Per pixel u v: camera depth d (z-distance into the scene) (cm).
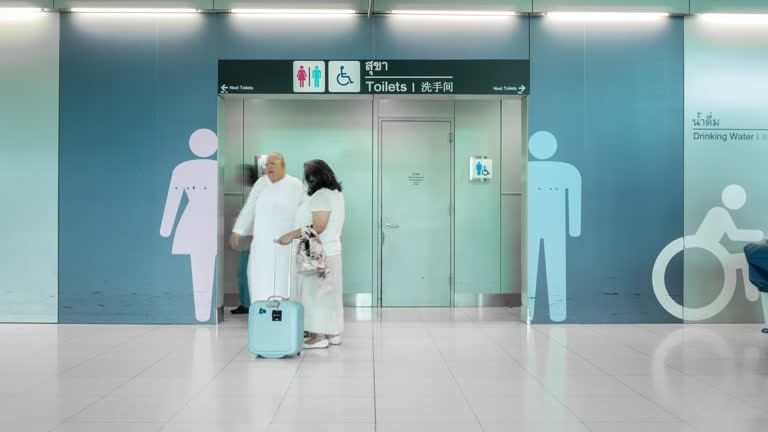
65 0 779
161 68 789
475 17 793
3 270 789
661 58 795
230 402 452
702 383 508
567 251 792
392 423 406
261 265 768
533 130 792
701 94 798
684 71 797
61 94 789
